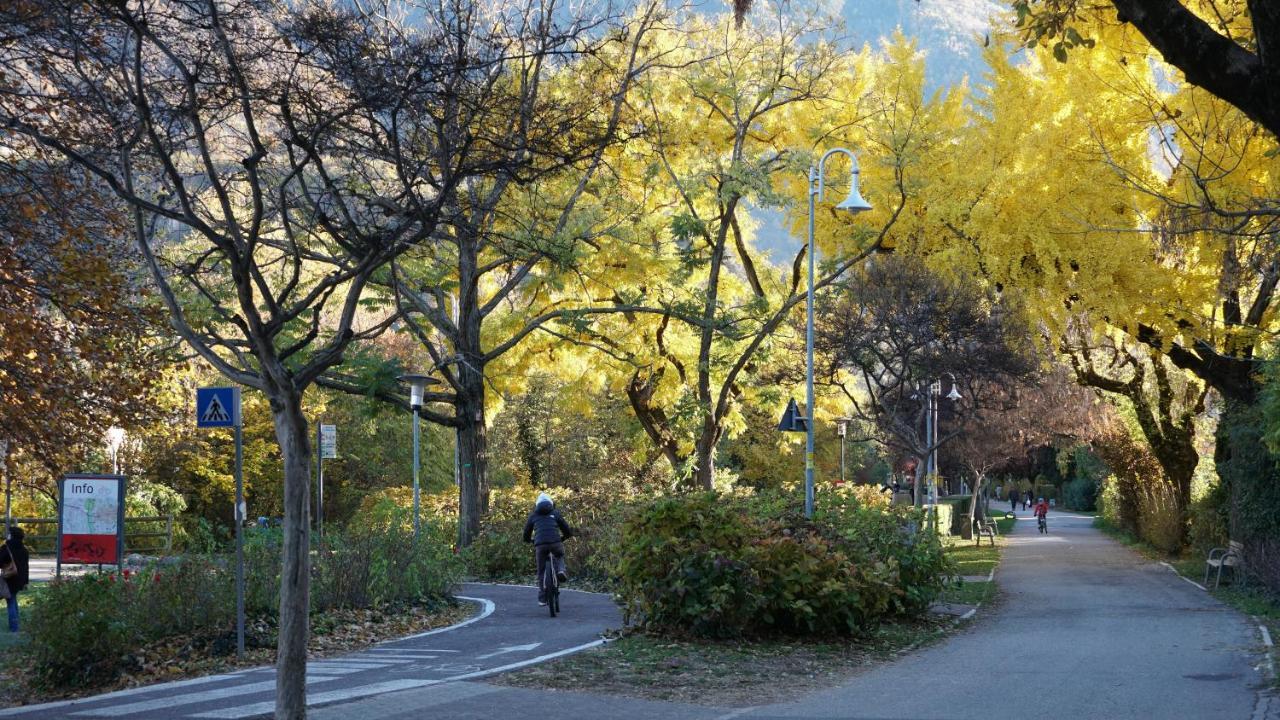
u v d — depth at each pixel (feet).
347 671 39.24
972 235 85.40
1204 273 80.28
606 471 165.07
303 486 26.84
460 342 92.68
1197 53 25.31
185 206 26.12
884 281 103.55
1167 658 44.19
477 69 30.50
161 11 29.07
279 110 30.14
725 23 97.76
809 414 77.46
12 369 46.80
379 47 29.04
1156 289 80.64
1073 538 166.09
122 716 30.71
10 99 38.32
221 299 61.93
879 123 95.35
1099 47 73.72
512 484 170.81
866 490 134.62
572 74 53.67
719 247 99.81
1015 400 140.97
